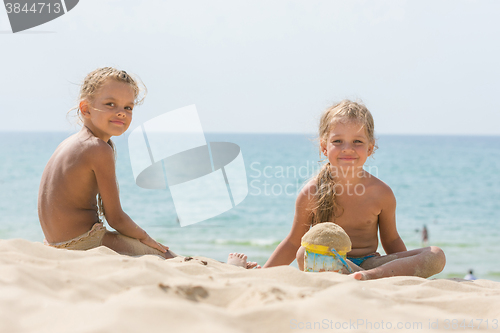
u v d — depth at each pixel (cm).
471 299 159
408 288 182
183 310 109
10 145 5616
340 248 226
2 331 97
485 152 5197
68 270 164
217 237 1369
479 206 2116
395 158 4288
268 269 184
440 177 3100
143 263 170
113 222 280
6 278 134
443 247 1249
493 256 1133
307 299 131
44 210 275
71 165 269
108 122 287
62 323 102
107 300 125
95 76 288
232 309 128
